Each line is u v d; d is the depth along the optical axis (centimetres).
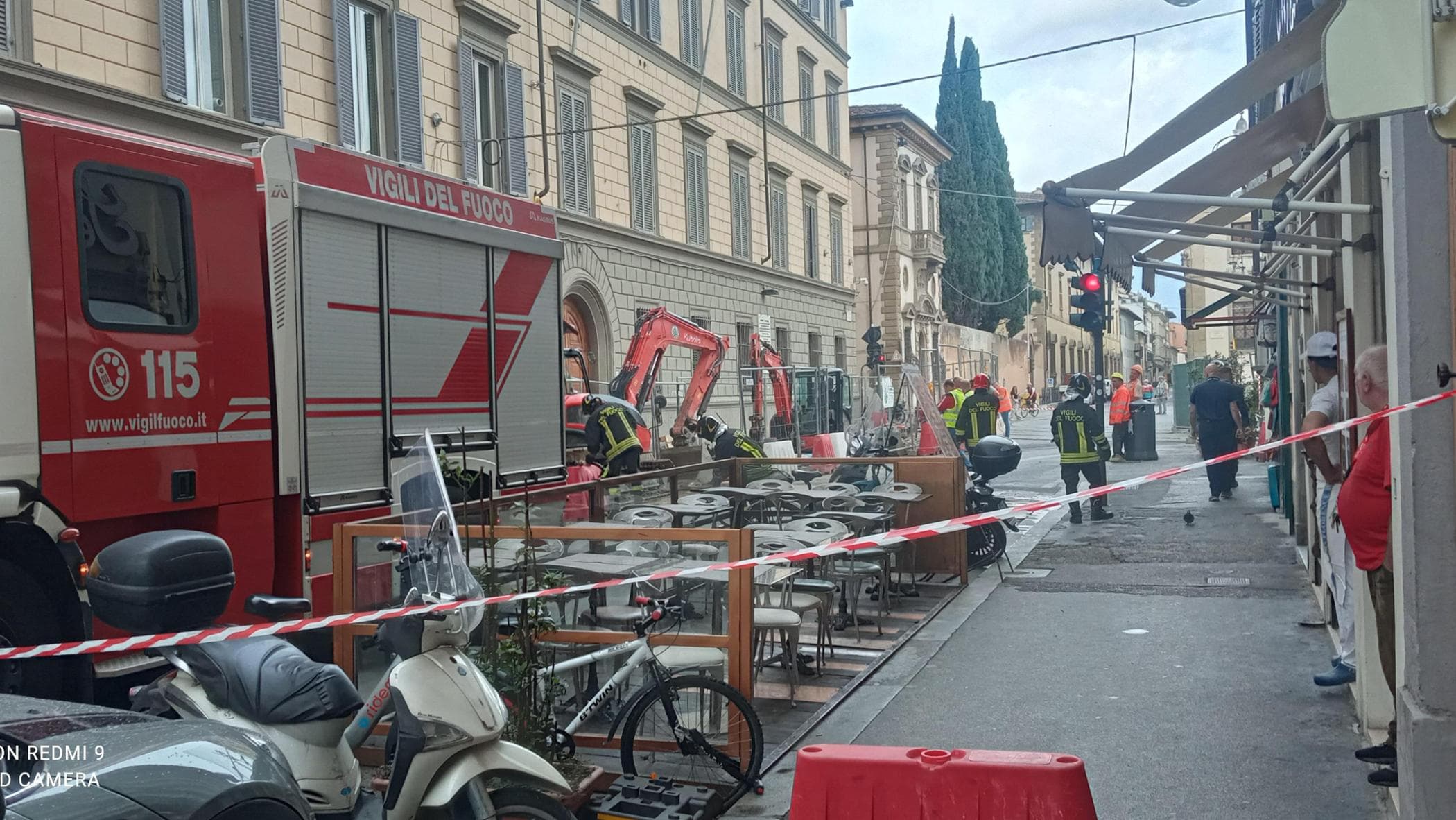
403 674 414
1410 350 454
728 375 2906
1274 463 1541
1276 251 789
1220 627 887
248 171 707
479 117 2070
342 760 431
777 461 1162
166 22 1415
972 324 6025
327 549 737
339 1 1711
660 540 591
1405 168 453
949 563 1121
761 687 773
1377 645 618
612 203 2483
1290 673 752
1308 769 577
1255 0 1318
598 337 2405
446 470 779
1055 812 343
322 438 736
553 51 2253
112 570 456
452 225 874
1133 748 618
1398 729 480
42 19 1263
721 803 541
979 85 5938
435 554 431
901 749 370
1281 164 1127
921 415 1353
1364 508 533
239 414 682
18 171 568
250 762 342
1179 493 1841
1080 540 1385
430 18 1923
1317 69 716
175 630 458
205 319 666
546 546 604
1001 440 1278
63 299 584
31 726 326
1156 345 11438
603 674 594
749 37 3191
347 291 764
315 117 1673
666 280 2678
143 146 636
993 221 6022
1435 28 312
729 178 3047
